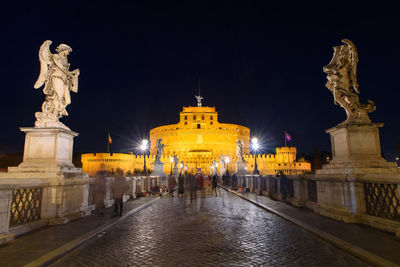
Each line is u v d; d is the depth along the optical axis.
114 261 5.11
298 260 5.06
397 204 6.63
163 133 106.75
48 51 9.88
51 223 8.12
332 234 6.58
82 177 10.30
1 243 5.93
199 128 105.50
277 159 88.19
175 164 39.47
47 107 9.64
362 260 5.00
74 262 5.05
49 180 8.28
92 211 10.83
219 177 46.50
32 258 4.99
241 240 6.58
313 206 10.70
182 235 7.17
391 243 5.74
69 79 10.38
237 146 29.83
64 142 9.77
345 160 8.84
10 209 6.48
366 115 9.16
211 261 5.06
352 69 9.47
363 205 7.92
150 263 4.98
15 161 63.44
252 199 15.94
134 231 7.71
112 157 82.50
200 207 13.23
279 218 9.62
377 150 8.77
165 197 19.27
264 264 4.88
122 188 10.04
